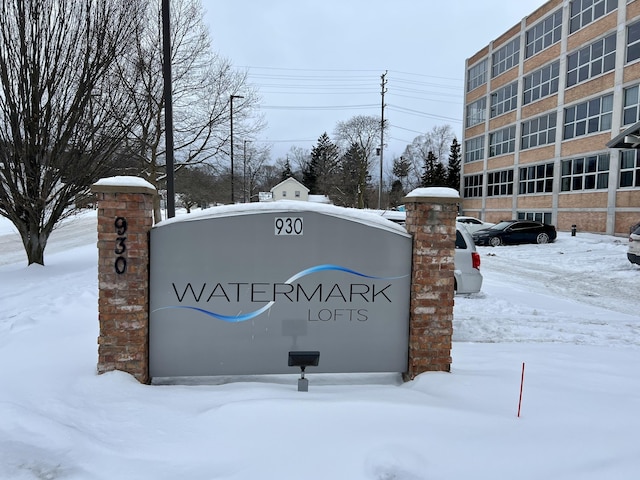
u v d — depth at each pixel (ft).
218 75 65.41
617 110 67.51
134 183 11.68
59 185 38.88
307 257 12.69
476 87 115.34
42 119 35.27
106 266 11.82
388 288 12.97
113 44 37.47
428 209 12.65
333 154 259.39
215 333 12.53
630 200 65.72
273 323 12.68
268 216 12.55
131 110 44.55
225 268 12.47
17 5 32.78
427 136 262.88
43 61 34.76
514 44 97.45
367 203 213.46
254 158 185.06
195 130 61.00
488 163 108.37
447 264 12.75
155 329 12.40
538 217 88.38
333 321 12.84
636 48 64.80
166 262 12.33
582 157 75.97
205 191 125.70
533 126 90.79
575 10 77.71
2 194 35.83
